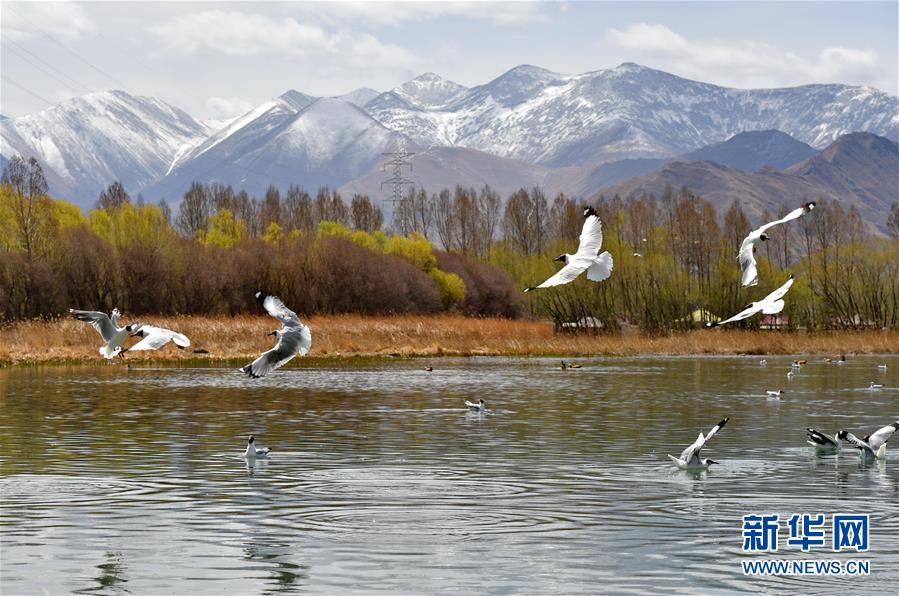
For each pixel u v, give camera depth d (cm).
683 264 11712
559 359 8812
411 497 2772
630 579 2064
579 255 2062
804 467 3247
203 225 19575
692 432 4078
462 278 14300
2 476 3061
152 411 4700
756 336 10131
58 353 7731
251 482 2978
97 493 2819
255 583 2044
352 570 2123
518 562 2180
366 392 5684
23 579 2067
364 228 19950
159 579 2066
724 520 2528
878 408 5016
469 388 5966
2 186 10475
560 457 3447
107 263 10662
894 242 12300
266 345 8438
